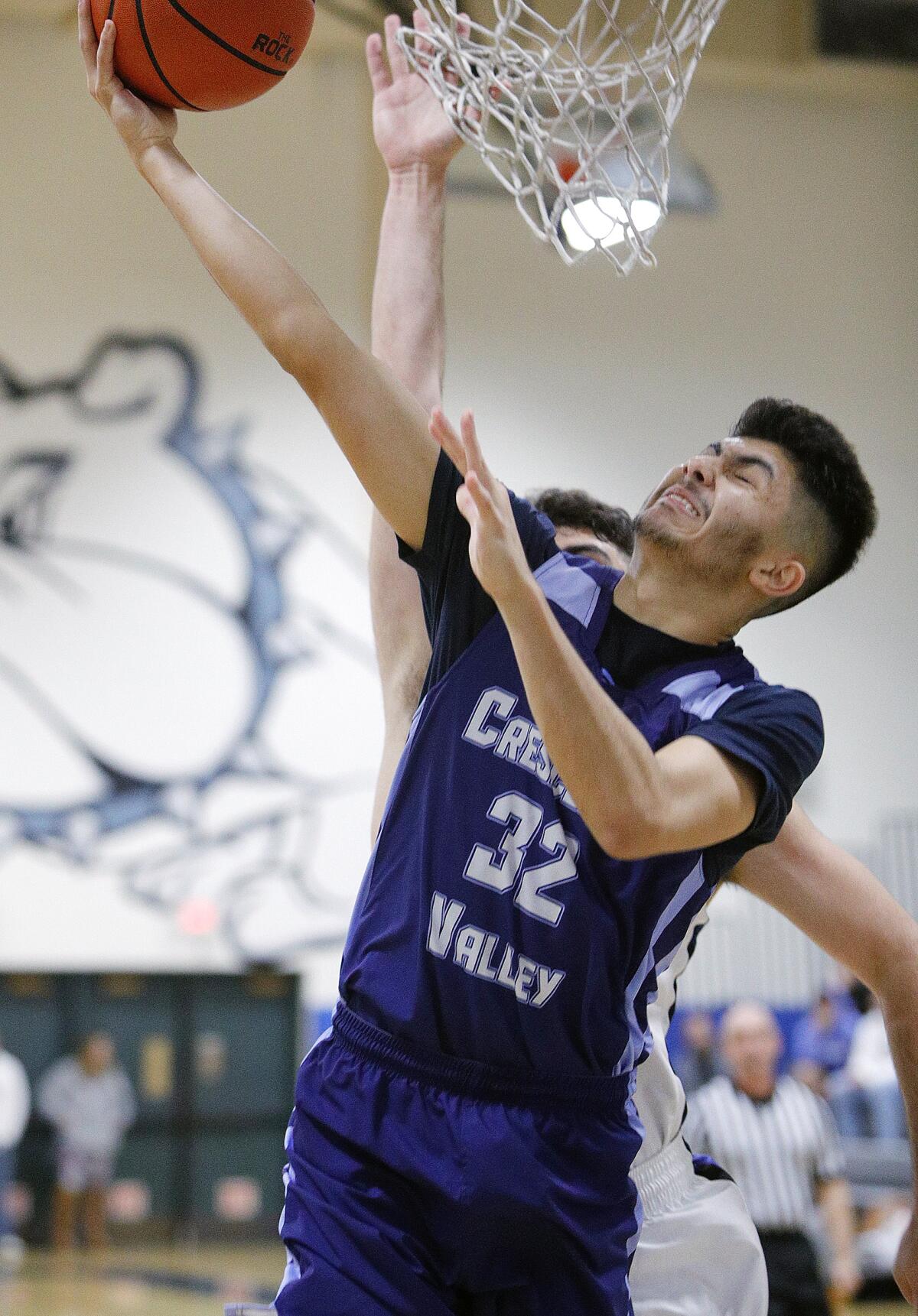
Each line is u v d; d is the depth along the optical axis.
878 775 13.99
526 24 2.64
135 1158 13.39
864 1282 9.92
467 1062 2.07
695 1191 2.62
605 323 14.04
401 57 2.78
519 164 2.52
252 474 13.52
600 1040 2.08
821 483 2.13
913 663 14.14
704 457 2.18
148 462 13.42
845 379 14.28
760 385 14.17
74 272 13.46
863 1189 10.35
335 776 13.38
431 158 2.72
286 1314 2.05
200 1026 13.53
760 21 13.84
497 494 1.80
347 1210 2.07
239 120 13.58
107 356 13.46
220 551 13.43
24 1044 13.31
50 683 13.16
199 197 2.24
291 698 13.40
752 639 14.02
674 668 2.13
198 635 13.35
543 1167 2.05
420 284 2.66
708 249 14.21
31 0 13.24
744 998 12.88
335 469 13.62
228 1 2.33
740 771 1.93
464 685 2.11
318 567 13.54
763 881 2.61
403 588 2.61
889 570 14.20
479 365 13.82
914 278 14.45
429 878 2.08
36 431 13.34
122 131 2.35
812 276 14.33
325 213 13.59
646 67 2.55
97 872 13.06
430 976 2.07
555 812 2.05
